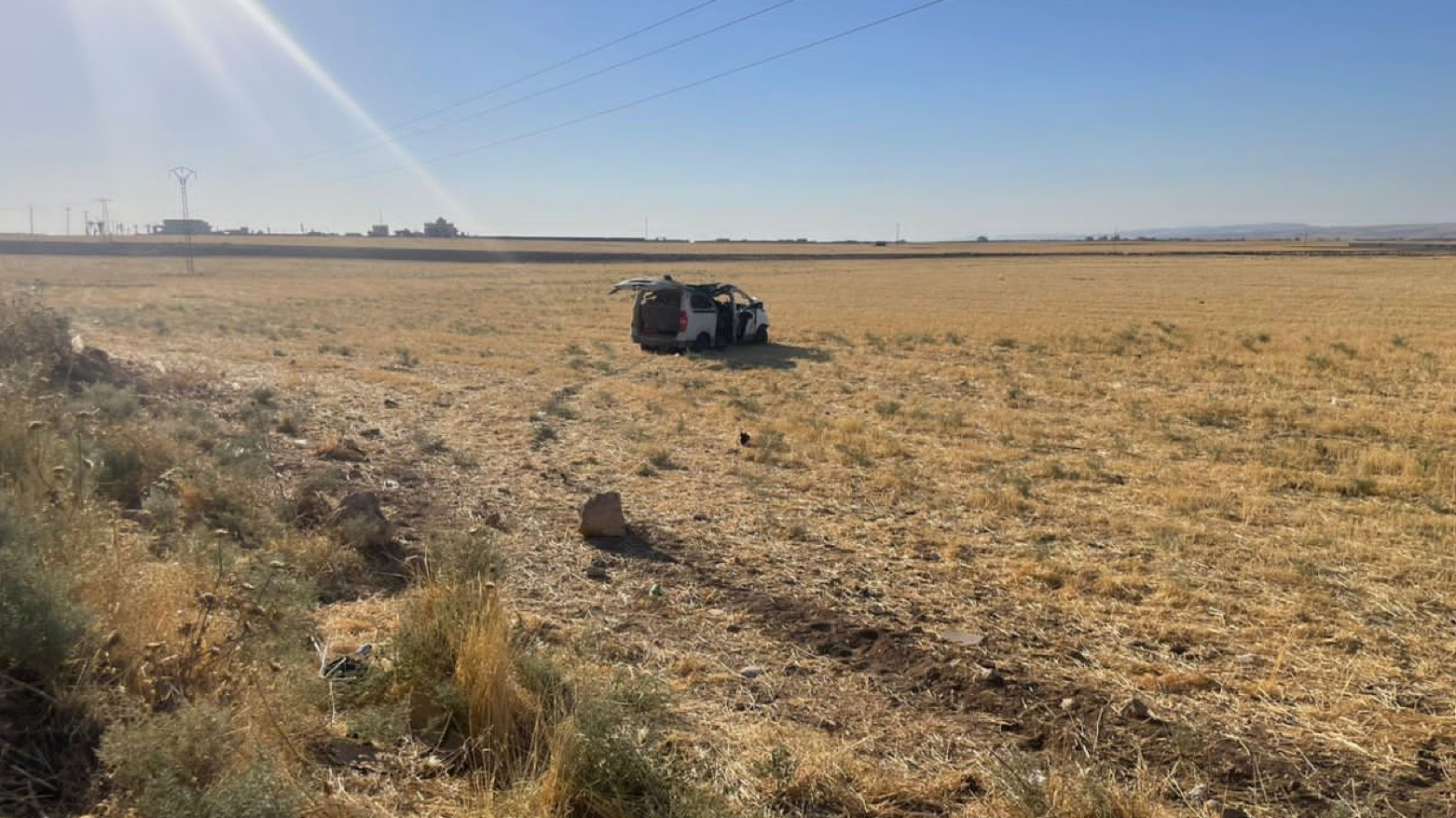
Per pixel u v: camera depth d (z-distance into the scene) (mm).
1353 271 74625
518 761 4348
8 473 6703
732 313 27203
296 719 4230
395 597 6824
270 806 3297
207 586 5508
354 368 20672
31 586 4062
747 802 4273
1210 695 5609
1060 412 16734
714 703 5379
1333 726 5230
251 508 8094
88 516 5723
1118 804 4258
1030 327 33062
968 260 111938
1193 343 27734
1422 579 7762
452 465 11680
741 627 6590
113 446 8672
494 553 7473
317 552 7230
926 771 4719
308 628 5602
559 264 99375
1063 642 6387
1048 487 11055
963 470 11938
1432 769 4805
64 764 3752
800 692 5613
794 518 9469
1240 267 84062
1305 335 29188
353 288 57562
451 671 4930
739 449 12898
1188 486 11039
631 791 4133
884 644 6301
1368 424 15273
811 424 14789
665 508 9789
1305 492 11070
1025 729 5215
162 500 7152
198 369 18125
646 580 7504
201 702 3928
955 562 8102
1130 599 7266
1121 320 35938
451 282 65312
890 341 28812
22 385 9289
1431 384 19953
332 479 9695
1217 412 16625
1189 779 4668
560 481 10945
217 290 53156
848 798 4371
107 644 4387
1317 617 6879
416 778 4180
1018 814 4277
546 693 4848
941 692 5637
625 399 17500
